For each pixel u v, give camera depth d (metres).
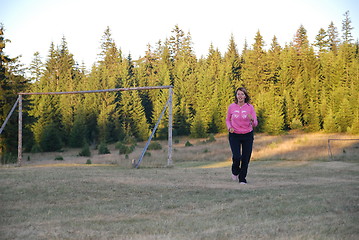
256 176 9.02
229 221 4.25
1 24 37.97
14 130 36.69
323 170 11.00
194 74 81.50
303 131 70.38
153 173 9.16
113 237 3.63
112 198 5.93
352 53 84.88
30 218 4.57
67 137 60.38
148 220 4.44
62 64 86.62
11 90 37.25
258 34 81.81
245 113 7.54
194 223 4.18
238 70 90.06
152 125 68.25
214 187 6.90
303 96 75.31
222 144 46.53
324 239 3.27
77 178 7.61
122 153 38.03
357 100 67.19
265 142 44.28
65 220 4.45
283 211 4.68
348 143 37.75
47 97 58.69
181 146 48.59
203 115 72.75
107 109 62.25
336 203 5.05
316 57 86.06
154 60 95.94
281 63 84.06
